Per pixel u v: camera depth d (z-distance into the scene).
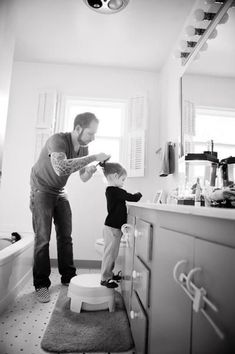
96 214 2.86
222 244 0.55
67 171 1.86
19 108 2.96
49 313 1.66
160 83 3.06
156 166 2.96
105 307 1.72
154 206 0.97
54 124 2.94
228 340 0.48
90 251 2.82
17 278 1.95
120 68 3.07
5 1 1.82
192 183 1.83
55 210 2.26
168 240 0.85
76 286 1.71
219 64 1.59
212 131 1.62
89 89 3.03
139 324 1.14
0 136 1.76
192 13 2.04
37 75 3.02
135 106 2.98
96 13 2.17
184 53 2.13
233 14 1.45
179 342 0.71
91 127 2.08
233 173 1.33
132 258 1.44
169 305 0.80
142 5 2.06
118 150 3.08
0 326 1.47
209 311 0.56
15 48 2.74
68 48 2.71
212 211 0.56
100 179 2.89
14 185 2.86
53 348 1.27
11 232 2.75
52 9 2.15
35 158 2.87
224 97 1.50
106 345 1.31
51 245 2.80
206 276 0.59
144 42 2.55
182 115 2.18
